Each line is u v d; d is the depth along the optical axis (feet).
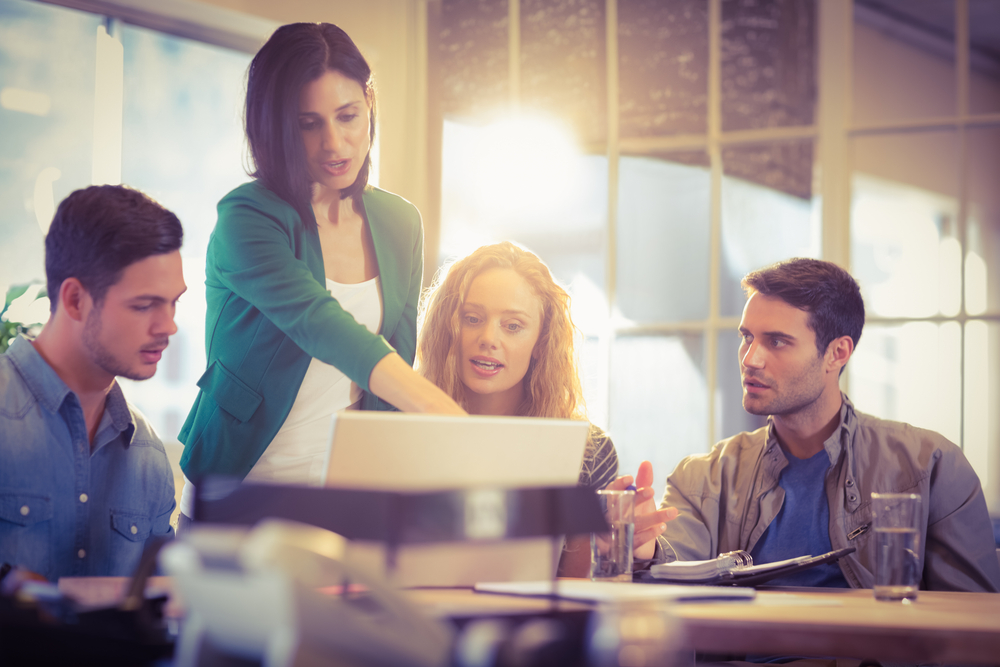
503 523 3.34
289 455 5.75
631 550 4.24
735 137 10.12
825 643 3.19
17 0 8.84
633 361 10.30
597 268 10.48
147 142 9.65
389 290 6.03
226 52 10.14
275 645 2.19
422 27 11.09
